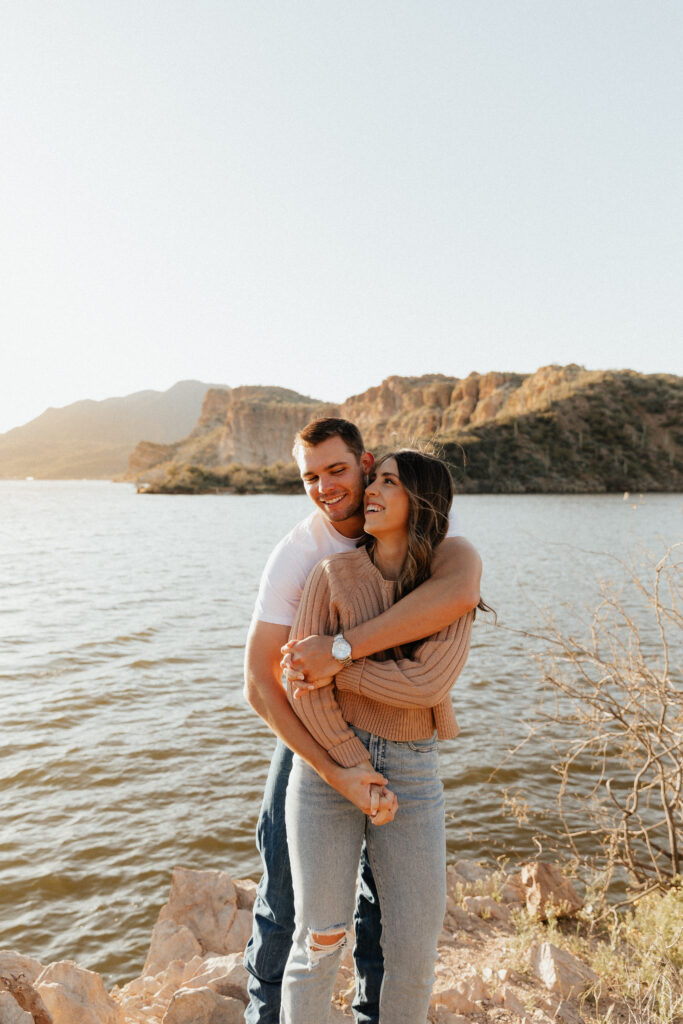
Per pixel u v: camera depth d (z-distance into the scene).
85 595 22.62
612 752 8.81
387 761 1.72
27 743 9.58
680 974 3.19
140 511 91.88
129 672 13.16
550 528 51.09
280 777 2.08
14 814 7.67
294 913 2.07
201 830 7.35
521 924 4.03
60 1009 2.12
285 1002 1.74
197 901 3.58
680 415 154.12
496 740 9.41
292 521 68.88
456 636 1.74
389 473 1.78
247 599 21.89
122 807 7.83
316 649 1.67
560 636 5.14
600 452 144.00
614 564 29.53
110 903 6.17
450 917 4.06
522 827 7.07
